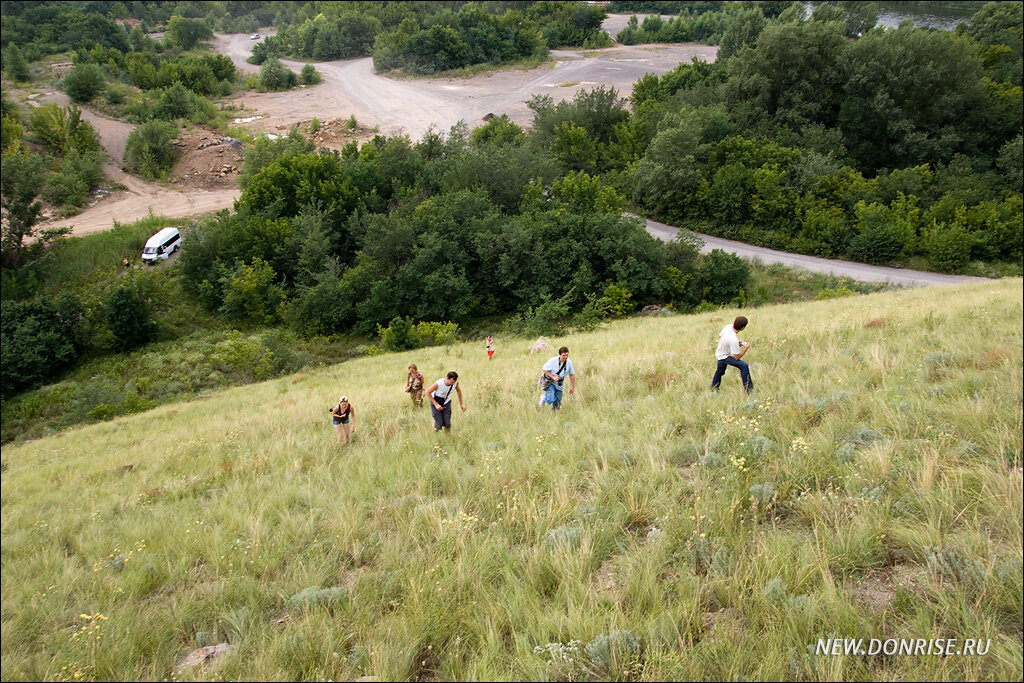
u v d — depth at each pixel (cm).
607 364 1355
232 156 7275
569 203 4784
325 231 4706
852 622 367
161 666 462
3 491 1330
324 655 429
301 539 657
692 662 355
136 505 954
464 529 576
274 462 1062
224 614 511
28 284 4459
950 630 357
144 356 3800
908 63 5569
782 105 6234
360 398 1612
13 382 3525
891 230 4419
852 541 443
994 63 6731
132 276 4169
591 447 771
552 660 386
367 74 11825
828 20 7081
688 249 4325
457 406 1200
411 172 5522
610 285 4141
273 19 18212
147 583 615
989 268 4209
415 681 409
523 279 4331
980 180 5112
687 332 2011
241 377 3497
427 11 14125
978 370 821
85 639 491
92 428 2355
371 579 536
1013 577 372
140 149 6881
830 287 4038
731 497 541
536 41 12281
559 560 496
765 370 1026
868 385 842
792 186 5166
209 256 4525
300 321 4216
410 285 4234
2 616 590
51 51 11438
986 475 488
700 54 12612
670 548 495
